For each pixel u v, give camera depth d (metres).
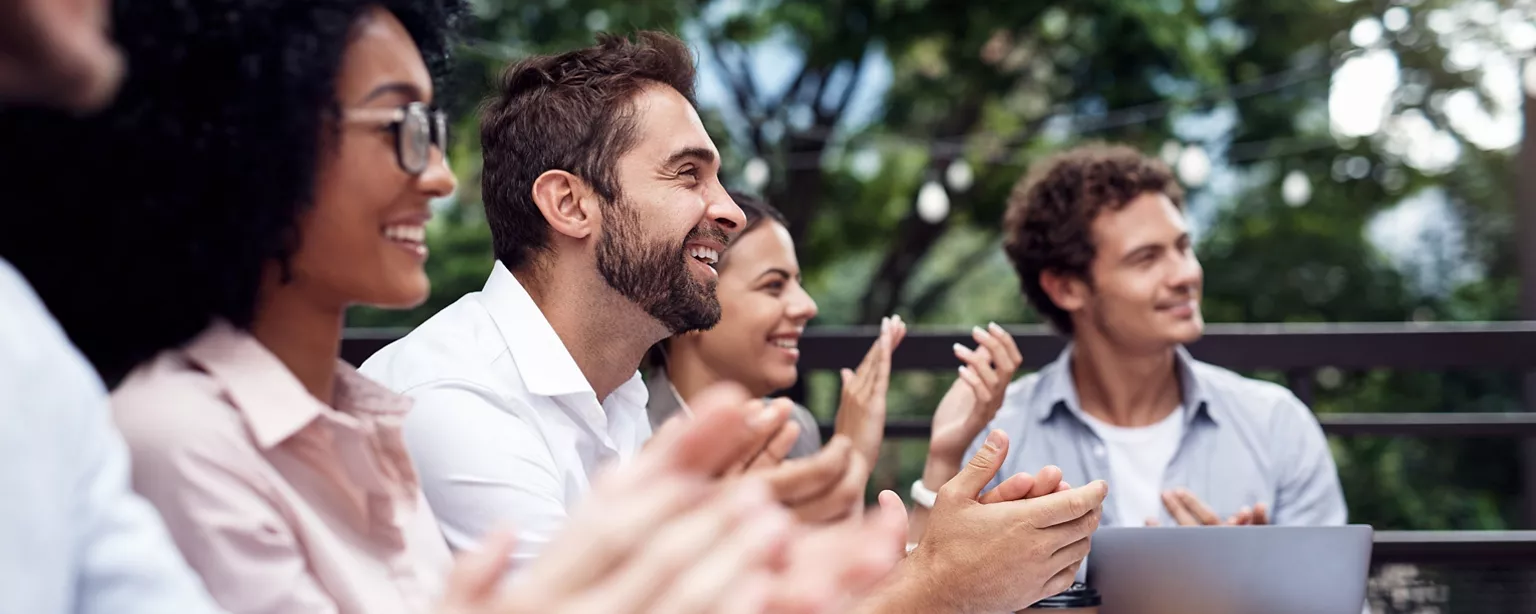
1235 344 2.85
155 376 0.87
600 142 1.59
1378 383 9.18
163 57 0.84
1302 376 2.85
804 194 8.67
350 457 0.92
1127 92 8.30
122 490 0.56
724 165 8.27
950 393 2.27
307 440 0.91
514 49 7.00
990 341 2.20
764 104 9.00
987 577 1.34
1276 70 8.87
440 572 1.00
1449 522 8.34
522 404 1.50
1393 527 8.37
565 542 0.58
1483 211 9.45
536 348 1.54
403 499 1.01
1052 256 2.50
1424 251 9.70
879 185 9.43
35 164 0.84
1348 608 1.76
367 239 0.92
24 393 0.50
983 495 1.43
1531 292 6.86
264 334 0.94
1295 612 1.75
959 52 8.65
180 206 0.86
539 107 1.61
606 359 1.65
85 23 0.57
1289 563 1.75
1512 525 8.49
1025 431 2.52
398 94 0.93
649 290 1.59
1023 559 1.34
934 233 9.48
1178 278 2.41
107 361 0.90
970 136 9.28
